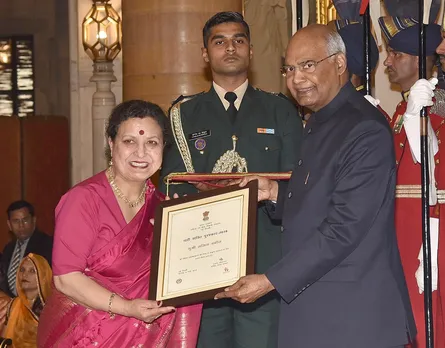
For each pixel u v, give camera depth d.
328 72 4.34
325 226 4.21
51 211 11.27
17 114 13.12
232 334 5.39
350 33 5.81
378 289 4.21
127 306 4.34
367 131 4.21
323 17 7.57
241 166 5.34
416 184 5.38
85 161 9.95
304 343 4.28
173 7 7.16
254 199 4.38
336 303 4.23
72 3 9.84
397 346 4.21
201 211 4.45
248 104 5.45
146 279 4.47
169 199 4.54
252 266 4.32
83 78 9.83
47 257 8.90
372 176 4.17
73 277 4.37
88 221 4.39
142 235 4.45
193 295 4.33
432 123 5.30
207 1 7.16
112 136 4.43
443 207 5.20
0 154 11.16
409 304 4.33
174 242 4.43
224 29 5.41
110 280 4.43
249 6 8.46
